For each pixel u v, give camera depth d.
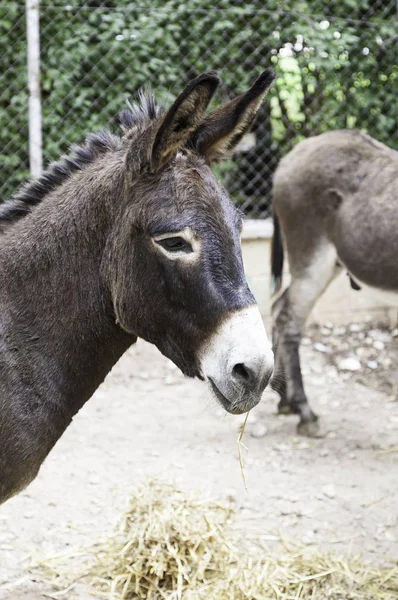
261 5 6.18
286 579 2.98
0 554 3.17
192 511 3.12
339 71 6.32
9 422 2.16
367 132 6.51
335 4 6.37
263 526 3.44
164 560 2.93
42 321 2.22
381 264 4.26
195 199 2.00
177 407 5.04
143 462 4.14
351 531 3.42
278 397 5.24
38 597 2.87
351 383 5.47
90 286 2.22
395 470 4.10
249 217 6.54
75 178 2.33
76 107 5.84
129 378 5.49
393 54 6.34
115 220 2.16
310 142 4.74
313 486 3.88
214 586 2.90
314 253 4.61
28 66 5.50
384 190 4.28
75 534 3.35
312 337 6.09
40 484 3.83
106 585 2.97
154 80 6.03
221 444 4.43
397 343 5.99
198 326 2.01
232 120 2.12
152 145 1.98
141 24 5.86
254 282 6.08
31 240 2.26
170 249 2.01
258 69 6.25
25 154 5.92
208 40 6.12
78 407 2.33
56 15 5.79
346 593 2.93
